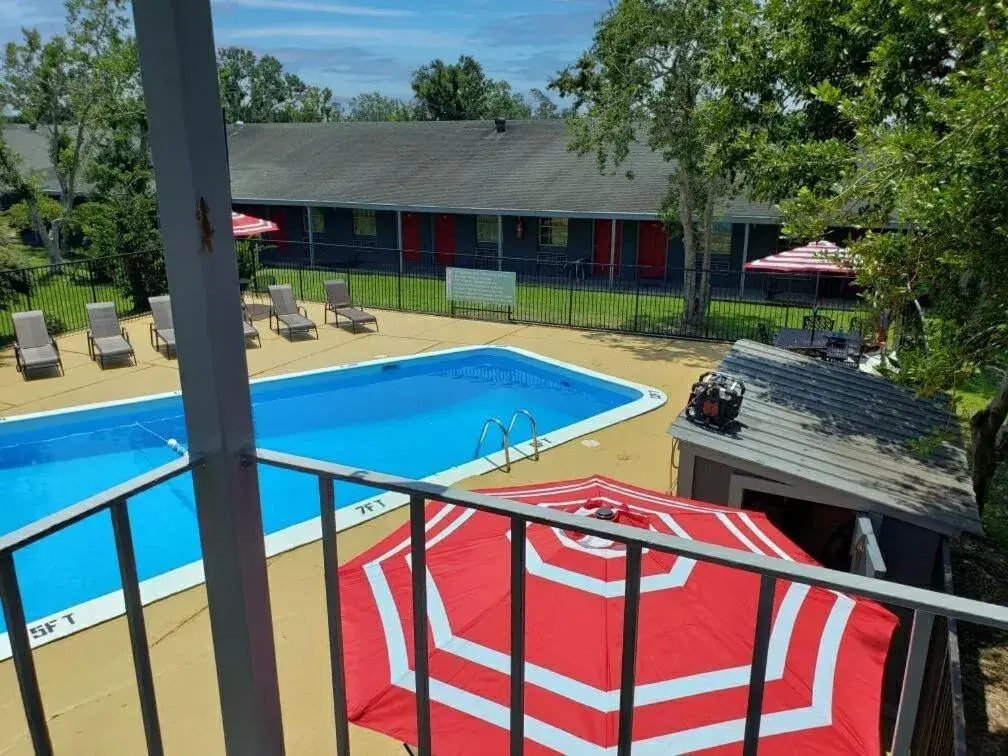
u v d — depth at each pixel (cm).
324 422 1305
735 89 1016
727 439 690
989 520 902
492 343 1669
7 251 2003
